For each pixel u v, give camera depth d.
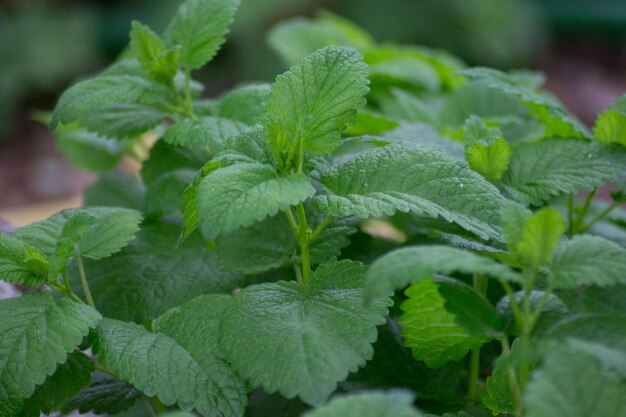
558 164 0.64
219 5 0.69
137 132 0.69
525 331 0.55
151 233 0.68
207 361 0.57
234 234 0.65
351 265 0.60
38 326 0.57
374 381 0.64
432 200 0.58
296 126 0.59
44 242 0.62
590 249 0.55
